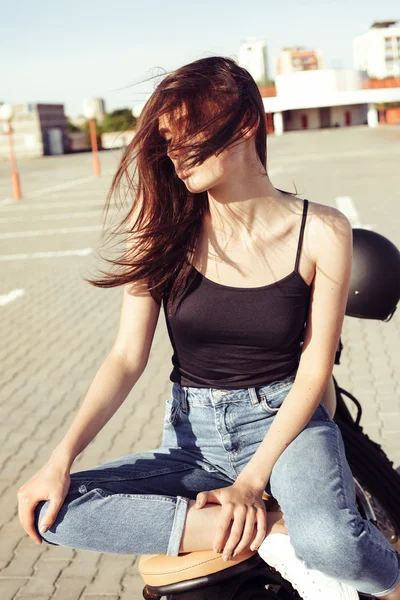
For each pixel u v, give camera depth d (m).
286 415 1.72
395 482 2.46
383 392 4.98
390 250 2.38
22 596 3.05
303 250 1.75
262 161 1.77
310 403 1.73
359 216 12.48
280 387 1.80
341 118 77.88
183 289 1.79
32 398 5.43
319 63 89.50
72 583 3.12
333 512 1.61
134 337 1.89
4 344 6.92
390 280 2.35
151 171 1.77
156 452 1.92
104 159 41.34
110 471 1.81
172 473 1.83
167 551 1.70
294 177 20.72
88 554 3.35
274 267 1.75
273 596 1.80
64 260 10.88
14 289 9.29
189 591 1.75
